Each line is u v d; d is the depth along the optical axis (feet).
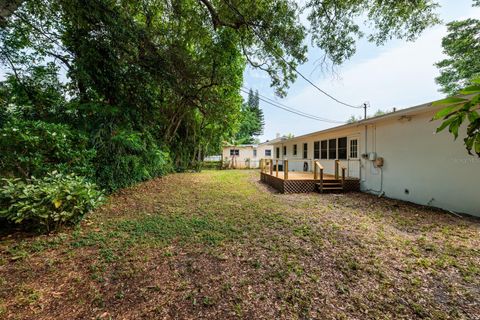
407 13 16.87
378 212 15.88
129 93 22.75
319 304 6.10
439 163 17.01
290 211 15.85
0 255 8.64
